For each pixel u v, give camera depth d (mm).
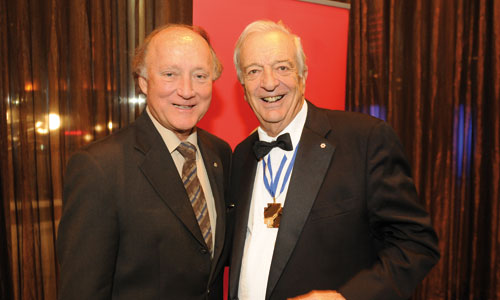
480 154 3176
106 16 2348
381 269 1225
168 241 1279
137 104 2447
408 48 3082
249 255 1412
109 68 2367
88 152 1255
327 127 1408
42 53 2240
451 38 3123
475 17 3121
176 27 1437
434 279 3268
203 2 2242
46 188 2262
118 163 1272
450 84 3154
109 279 1206
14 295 2213
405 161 1318
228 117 2389
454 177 3227
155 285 1268
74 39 2285
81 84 2303
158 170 1324
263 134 1571
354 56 2986
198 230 1333
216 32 2287
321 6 2572
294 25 2492
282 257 1274
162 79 1329
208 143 1686
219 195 1516
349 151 1341
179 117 1351
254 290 1364
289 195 1320
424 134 3166
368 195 1288
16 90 2199
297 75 1436
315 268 1275
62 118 2281
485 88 3129
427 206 3199
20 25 2182
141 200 1269
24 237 2217
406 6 3068
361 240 1315
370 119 1395
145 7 2438
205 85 1377
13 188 2207
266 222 1395
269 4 2402
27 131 2221
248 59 1412
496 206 3107
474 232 3223
